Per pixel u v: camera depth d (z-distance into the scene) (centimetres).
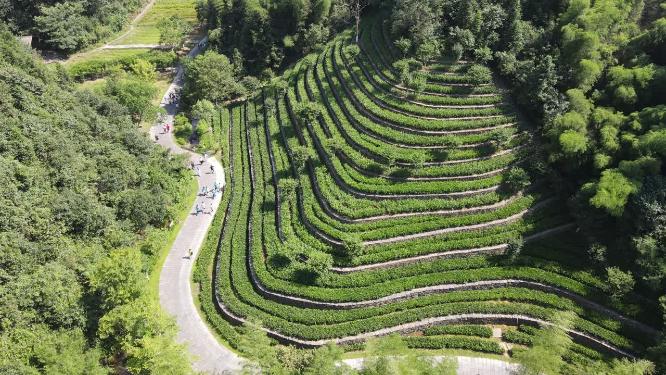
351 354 4466
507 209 5131
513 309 4500
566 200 5106
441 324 4588
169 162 7088
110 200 5788
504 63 6162
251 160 7350
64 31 9925
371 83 7038
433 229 5141
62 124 6122
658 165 4434
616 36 5800
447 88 6331
